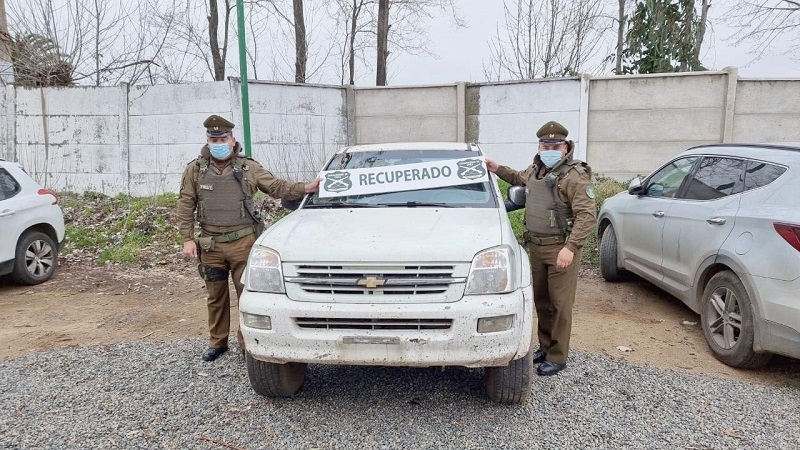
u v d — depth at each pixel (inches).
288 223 141.6
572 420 126.8
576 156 408.8
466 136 435.8
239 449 116.1
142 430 123.8
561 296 145.9
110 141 419.5
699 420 126.8
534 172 151.3
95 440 119.6
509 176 169.9
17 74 466.0
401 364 115.3
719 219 165.6
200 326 199.3
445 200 156.9
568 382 146.7
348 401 137.3
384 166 164.1
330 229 131.8
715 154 186.1
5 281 266.2
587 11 576.4
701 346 176.4
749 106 380.8
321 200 164.2
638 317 204.2
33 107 425.1
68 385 147.3
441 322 114.1
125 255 297.9
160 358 166.4
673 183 203.5
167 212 360.8
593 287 242.2
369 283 115.5
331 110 439.5
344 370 156.1
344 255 117.6
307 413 131.3
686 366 160.4
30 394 142.1
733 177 171.0
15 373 155.6
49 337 189.2
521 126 419.8
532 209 149.1
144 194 419.8
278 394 136.9
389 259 116.2
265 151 410.6
